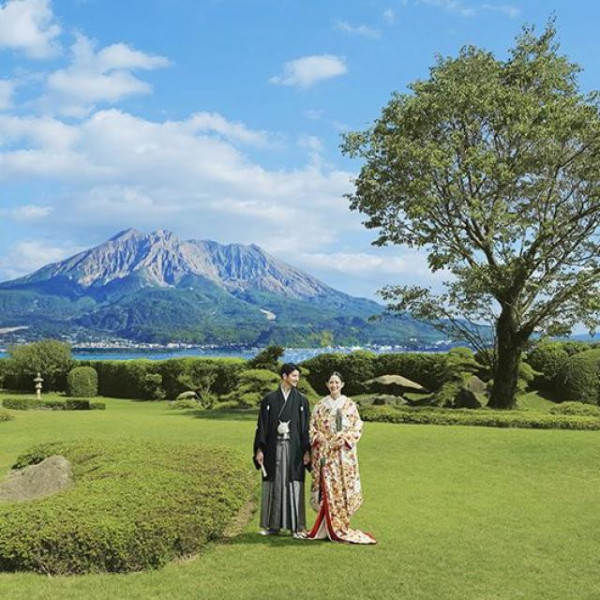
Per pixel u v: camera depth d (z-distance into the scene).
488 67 19.22
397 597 5.65
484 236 19.44
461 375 22.97
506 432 14.09
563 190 19.11
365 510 8.84
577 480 10.66
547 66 19.56
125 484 7.38
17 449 14.04
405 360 28.05
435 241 18.89
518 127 17.77
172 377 31.75
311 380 29.89
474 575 6.28
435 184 18.73
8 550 6.09
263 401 7.73
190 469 8.35
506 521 8.31
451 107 18.55
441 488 10.11
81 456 9.48
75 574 6.10
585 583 6.15
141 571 6.24
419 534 7.69
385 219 19.73
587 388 23.41
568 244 18.95
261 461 7.68
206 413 21.12
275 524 7.57
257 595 5.65
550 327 19.48
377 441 13.45
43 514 6.36
